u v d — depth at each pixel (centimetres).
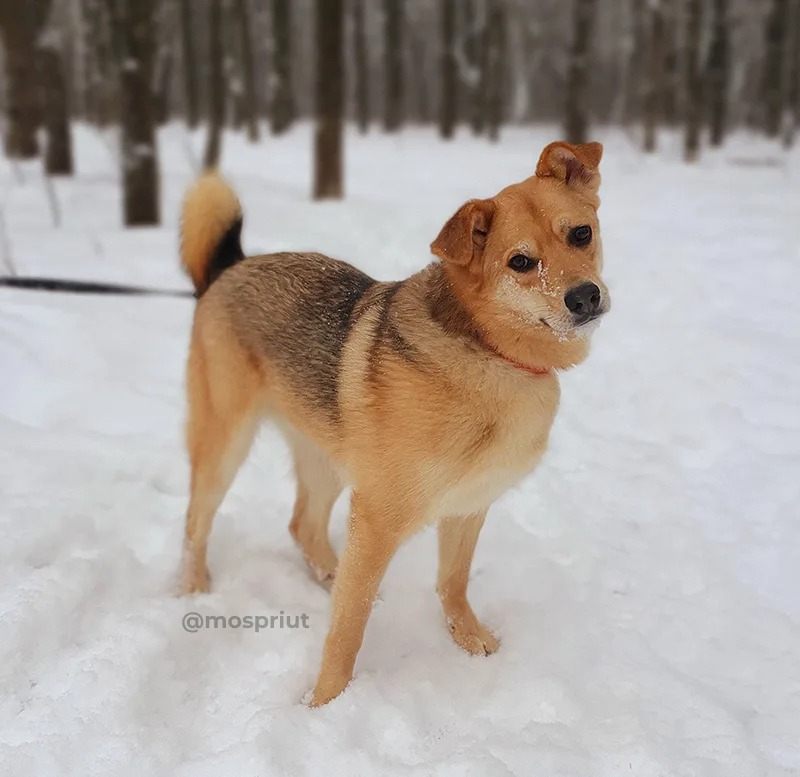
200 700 309
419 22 3791
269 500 454
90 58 2327
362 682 314
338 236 971
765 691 321
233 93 2733
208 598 362
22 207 1076
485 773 263
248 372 369
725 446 517
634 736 288
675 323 723
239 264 389
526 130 3203
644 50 2748
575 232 291
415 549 417
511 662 333
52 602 330
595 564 399
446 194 1391
